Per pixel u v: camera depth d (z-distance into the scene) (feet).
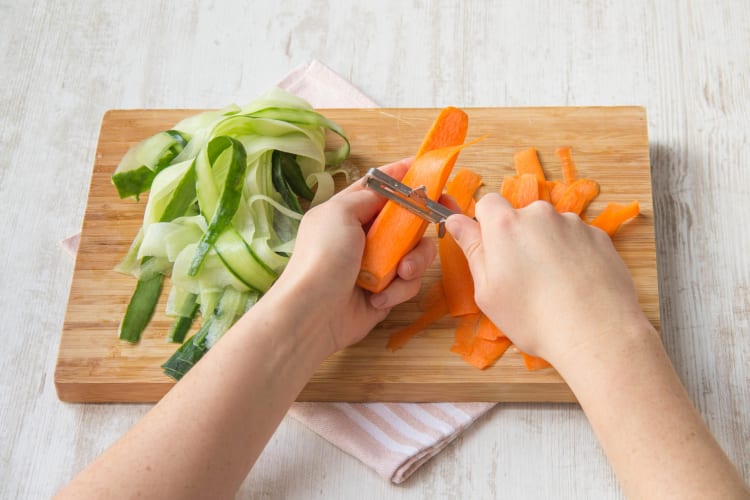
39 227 3.85
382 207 3.42
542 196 3.61
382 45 4.09
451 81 4.02
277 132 3.61
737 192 3.79
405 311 3.51
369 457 3.45
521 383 3.43
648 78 3.98
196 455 2.99
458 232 3.34
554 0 4.12
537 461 3.47
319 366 3.46
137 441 3.01
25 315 3.73
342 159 3.71
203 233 3.55
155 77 4.07
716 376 3.57
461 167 3.69
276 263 3.50
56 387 3.51
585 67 4.01
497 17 4.11
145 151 3.64
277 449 3.51
